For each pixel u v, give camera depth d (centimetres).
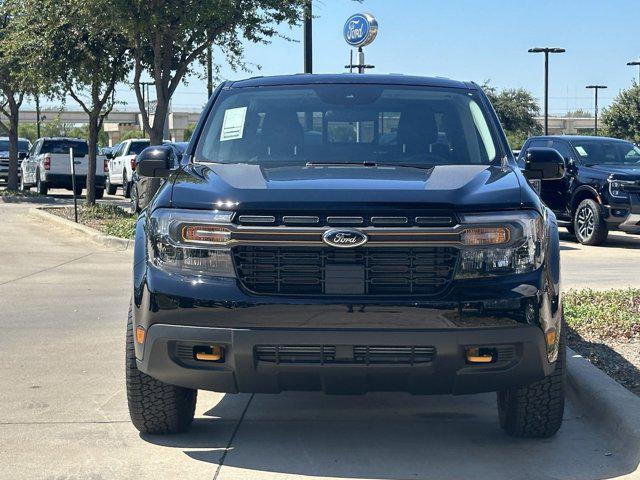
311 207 477
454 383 486
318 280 479
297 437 562
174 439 555
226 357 484
